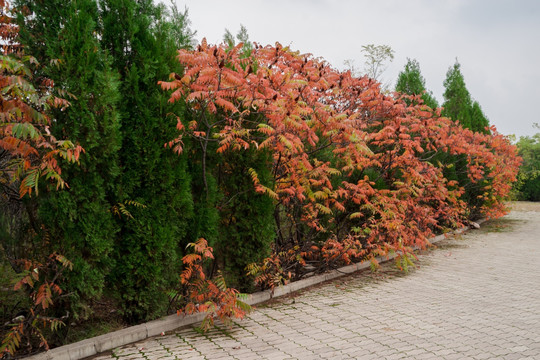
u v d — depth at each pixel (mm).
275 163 7441
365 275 8586
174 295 5750
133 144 5230
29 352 4480
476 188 16625
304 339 5039
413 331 5309
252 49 8141
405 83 15352
